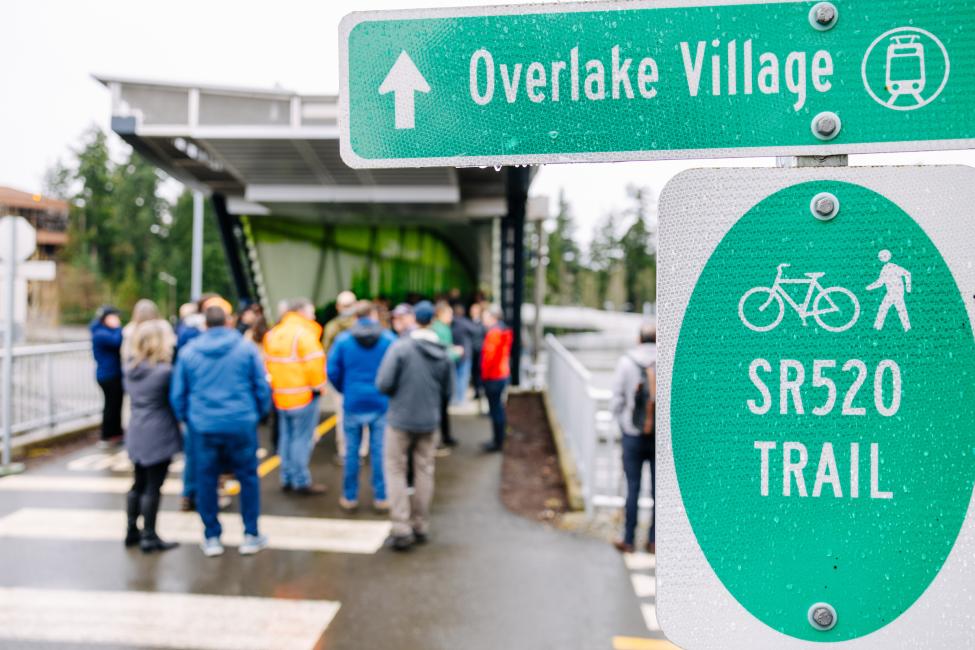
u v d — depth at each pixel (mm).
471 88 1193
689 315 1042
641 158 1141
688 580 1026
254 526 5266
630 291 84875
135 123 7898
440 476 7586
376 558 5168
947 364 995
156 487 5250
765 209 1030
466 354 11859
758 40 1095
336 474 7566
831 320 1014
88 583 4676
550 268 81625
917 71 1048
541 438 9648
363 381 6199
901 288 1002
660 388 1045
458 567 5004
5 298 7520
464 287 21625
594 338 40656
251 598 4473
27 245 7617
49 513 6160
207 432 5047
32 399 8867
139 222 68875
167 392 5199
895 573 997
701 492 1029
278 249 12867
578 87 1161
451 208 11508
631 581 4777
